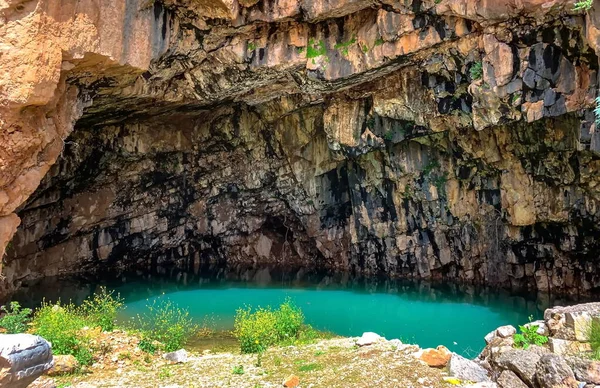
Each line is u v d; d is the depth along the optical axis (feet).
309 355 29.99
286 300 52.75
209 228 81.15
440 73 46.14
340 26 44.80
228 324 45.37
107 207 71.31
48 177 61.46
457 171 60.13
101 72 35.45
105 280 69.82
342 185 71.56
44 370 14.64
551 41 39.22
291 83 51.57
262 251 85.81
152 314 49.24
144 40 35.86
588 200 51.21
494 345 26.27
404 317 49.47
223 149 72.74
